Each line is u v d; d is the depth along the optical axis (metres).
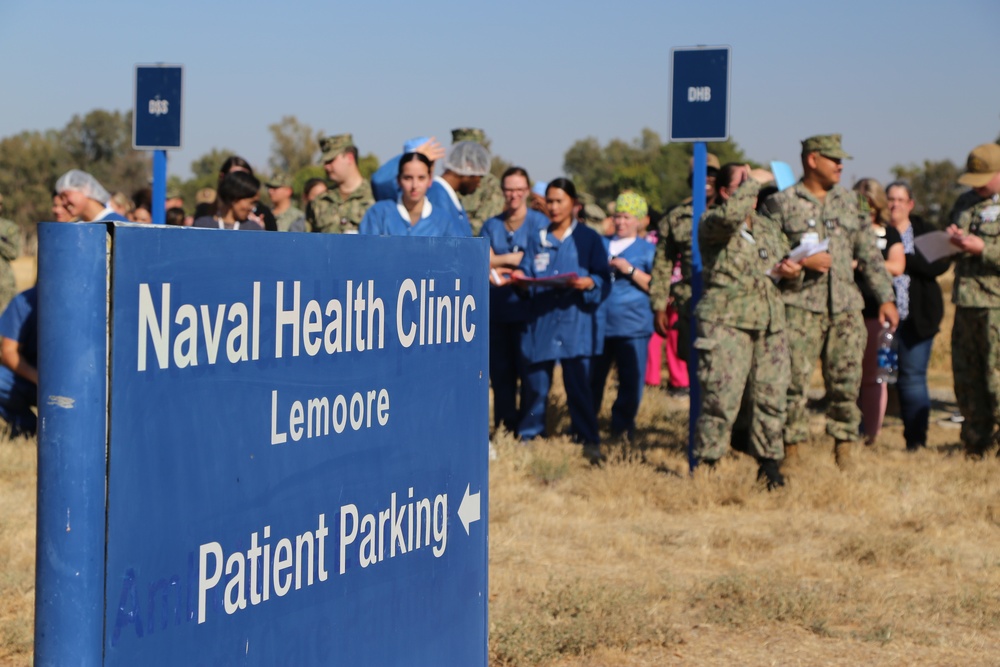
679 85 8.85
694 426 9.00
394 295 2.85
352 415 2.73
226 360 2.37
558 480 8.91
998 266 9.49
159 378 2.22
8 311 9.72
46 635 2.13
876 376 10.52
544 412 10.34
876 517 7.86
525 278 9.76
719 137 8.79
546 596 5.78
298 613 2.61
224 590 2.39
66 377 2.10
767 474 8.49
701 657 5.20
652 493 8.30
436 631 3.09
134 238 2.15
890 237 10.20
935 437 11.73
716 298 8.25
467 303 3.12
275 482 2.51
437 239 2.99
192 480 2.30
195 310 2.29
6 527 6.93
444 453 3.07
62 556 2.11
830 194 8.84
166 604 2.26
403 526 2.93
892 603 5.94
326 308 2.63
